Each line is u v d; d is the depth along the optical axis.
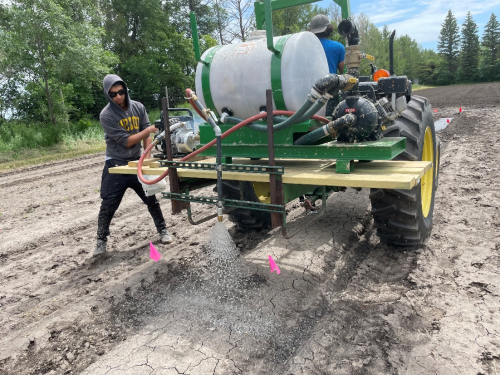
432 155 3.91
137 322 2.68
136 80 25.11
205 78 2.98
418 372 1.97
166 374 2.09
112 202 3.78
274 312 2.64
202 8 30.69
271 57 2.66
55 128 14.07
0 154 11.69
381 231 3.25
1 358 2.38
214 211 5.12
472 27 80.50
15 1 13.55
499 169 5.98
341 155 2.54
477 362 2.00
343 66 3.60
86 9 16.45
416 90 50.09
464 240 3.47
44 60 14.71
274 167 2.49
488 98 23.48
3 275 3.58
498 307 2.45
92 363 2.27
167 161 2.99
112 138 3.61
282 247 3.62
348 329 2.38
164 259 3.67
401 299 2.61
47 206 6.12
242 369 2.11
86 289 3.18
